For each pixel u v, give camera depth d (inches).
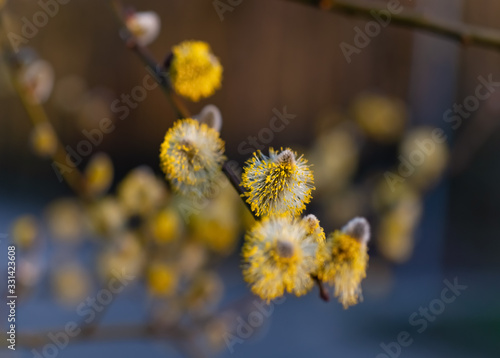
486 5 51.8
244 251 11.2
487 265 53.2
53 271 21.7
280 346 35.9
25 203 51.0
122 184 19.1
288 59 56.1
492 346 36.6
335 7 15.3
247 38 55.6
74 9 50.6
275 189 11.2
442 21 15.6
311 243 11.3
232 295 31.0
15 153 54.0
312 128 56.4
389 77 53.9
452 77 40.5
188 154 11.8
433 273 44.6
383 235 24.5
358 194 27.1
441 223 44.1
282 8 55.7
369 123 28.5
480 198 58.3
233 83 55.7
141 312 28.1
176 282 18.8
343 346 36.8
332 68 55.6
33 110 18.5
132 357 29.9
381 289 32.0
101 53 52.7
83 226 22.4
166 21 53.5
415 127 40.6
